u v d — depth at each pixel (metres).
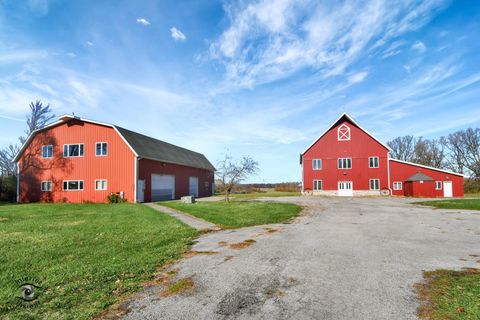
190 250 7.52
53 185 26.88
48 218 13.62
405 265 5.92
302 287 4.79
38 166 27.45
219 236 9.39
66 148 26.84
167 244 8.25
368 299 4.29
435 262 6.14
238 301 4.30
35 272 5.68
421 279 5.11
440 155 55.78
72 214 15.27
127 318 3.82
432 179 30.45
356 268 5.74
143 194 25.98
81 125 26.64
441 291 4.54
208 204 21.11
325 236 8.99
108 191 25.38
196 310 4.02
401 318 3.71
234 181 24.12
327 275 5.35
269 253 6.95
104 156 25.78
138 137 29.22
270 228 10.70
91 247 7.70
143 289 4.82
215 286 4.91
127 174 25.06
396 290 4.61
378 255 6.70
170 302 4.30
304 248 7.41
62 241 8.39
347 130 34.44
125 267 5.96
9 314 3.94
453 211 16.38
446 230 10.10
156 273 5.66
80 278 5.35
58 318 3.83
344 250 7.18
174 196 32.03
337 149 34.50
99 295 4.55
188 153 40.59
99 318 3.84
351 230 10.11
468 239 8.55
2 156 38.81
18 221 12.62
